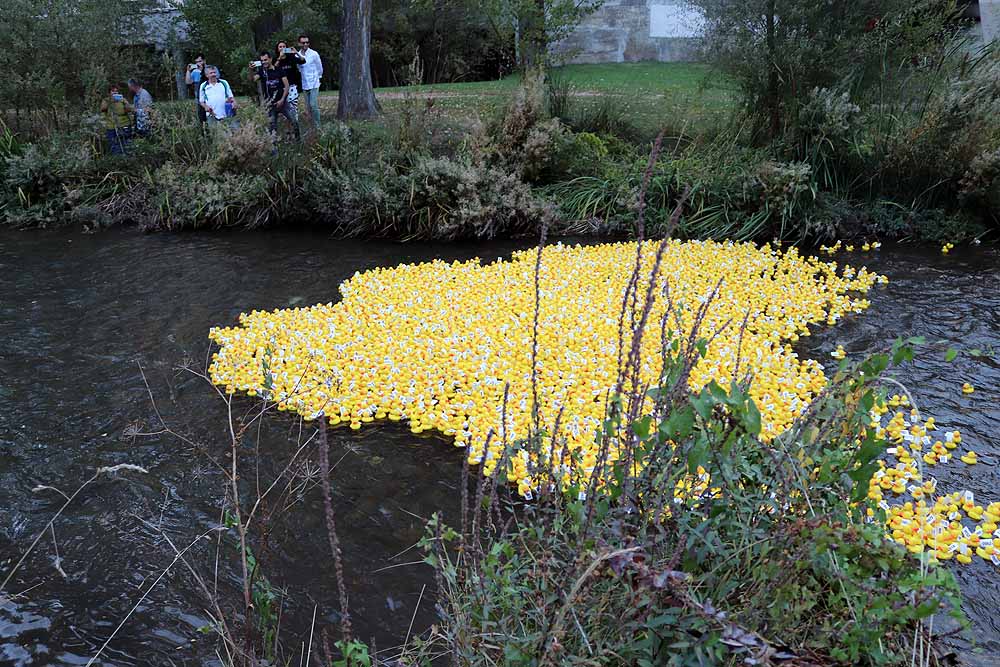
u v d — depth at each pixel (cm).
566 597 209
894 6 1027
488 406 523
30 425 539
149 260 975
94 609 361
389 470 472
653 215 1038
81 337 707
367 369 587
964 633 316
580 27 2002
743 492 251
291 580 375
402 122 1181
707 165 1084
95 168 1255
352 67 1462
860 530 222
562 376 564
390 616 350
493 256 971
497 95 1573
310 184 1122
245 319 721
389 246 1030
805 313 703
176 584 375
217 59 2119
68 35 1424
